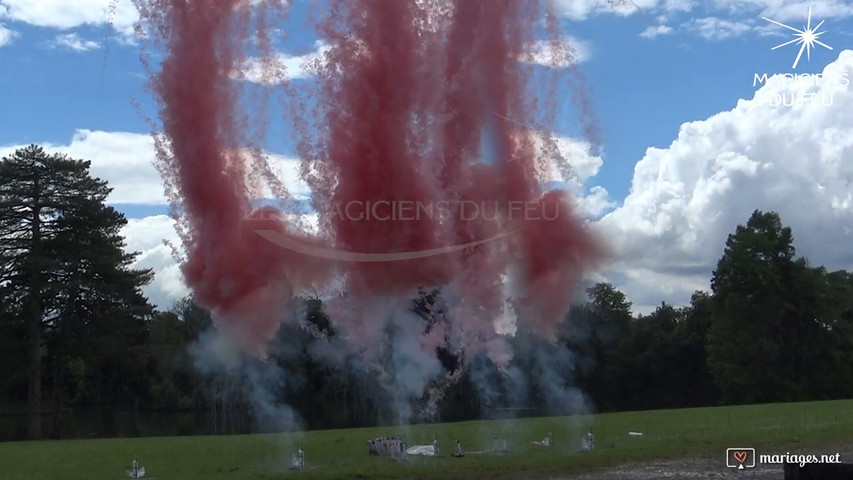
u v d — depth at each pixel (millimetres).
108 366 90938
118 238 77688
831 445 35562
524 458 33062
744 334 103875
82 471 34250
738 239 107875
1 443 57438
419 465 31875
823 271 106500
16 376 82312
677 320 125938
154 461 36125
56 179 75875
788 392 102000
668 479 28984
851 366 103125
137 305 78875
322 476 29828
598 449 35281
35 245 74875
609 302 106625
